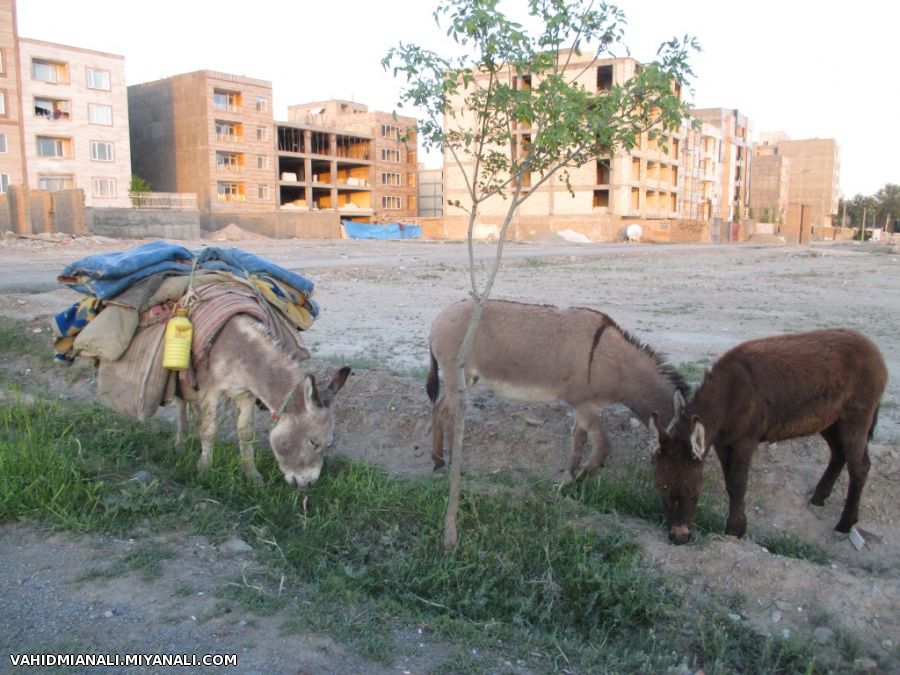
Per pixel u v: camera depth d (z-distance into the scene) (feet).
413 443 23.31
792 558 16.30
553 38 14.80
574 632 14.40
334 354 32.94
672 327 42.45
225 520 16.78
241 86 211.00
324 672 11.50
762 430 17.26
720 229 232.94
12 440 20.24
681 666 13.10
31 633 12.05
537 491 19.40
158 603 13.10
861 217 413.18
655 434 16.42
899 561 17.74
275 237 165.37
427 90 15.14
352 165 262.47
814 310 50.83
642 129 14.90
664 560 16.22
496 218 209.67
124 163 187.01
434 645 12.71
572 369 19.16
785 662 13.80
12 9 161.27
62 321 20.21
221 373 18.69
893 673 13.53
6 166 163.63
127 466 19.66
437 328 20.79
